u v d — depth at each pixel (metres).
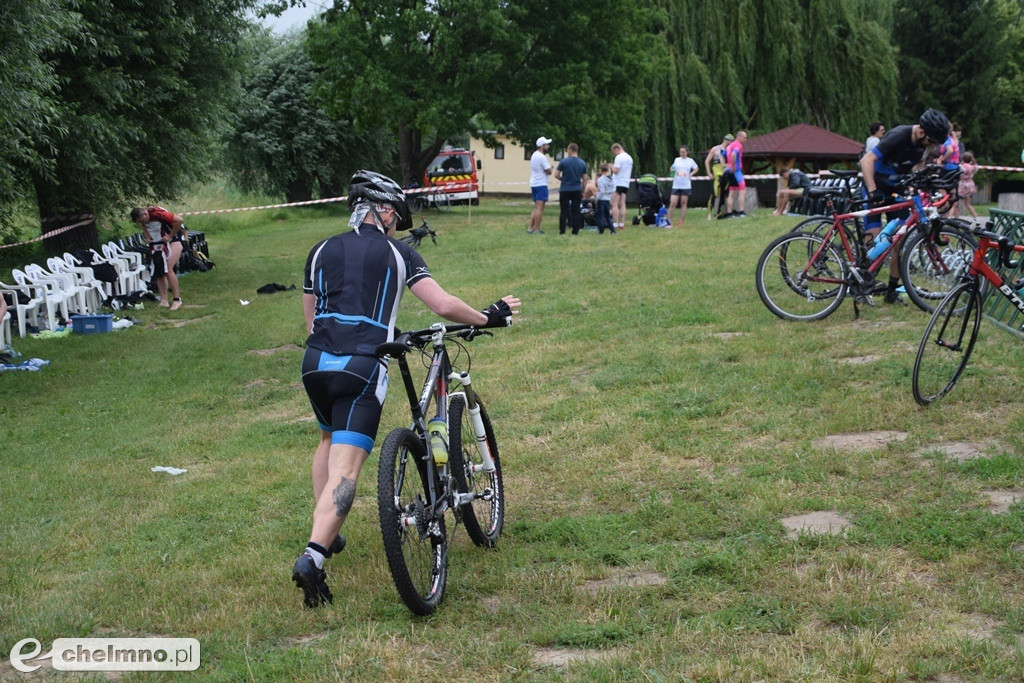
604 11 31.83
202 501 6.04
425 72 31.61
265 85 41.72
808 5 36.50
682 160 20.67
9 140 12.59
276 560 4.83
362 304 3.95
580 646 3.57
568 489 5.42
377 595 4.16
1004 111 39.69
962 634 3.37
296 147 41.56
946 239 8.41
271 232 31.95
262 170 42.81
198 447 7.54
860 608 3.61
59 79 15.50
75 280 14.90
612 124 34.34
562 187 20.22
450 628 3.78
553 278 13.45
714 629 3.56
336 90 33.78
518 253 17.08
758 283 8.98
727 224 19.98
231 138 40.19
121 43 16.86
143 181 19.50
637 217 21.81
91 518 5.88
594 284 12.53
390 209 4.23
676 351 8.26
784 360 7.48
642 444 6.02
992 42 38.91
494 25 29.31
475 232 22.61
